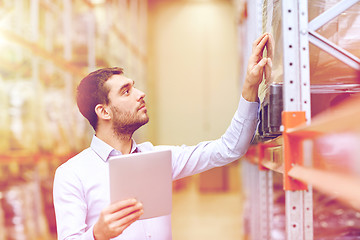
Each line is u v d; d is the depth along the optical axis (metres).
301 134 1.12
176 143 11.90
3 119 3.44
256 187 2.96
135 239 1.53
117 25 6.56
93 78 1.64
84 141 4.76
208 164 1.75
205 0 11.95
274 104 1.36
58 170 1.59
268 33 1.52
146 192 1.24
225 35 11.91
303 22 1.25
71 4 4.73
